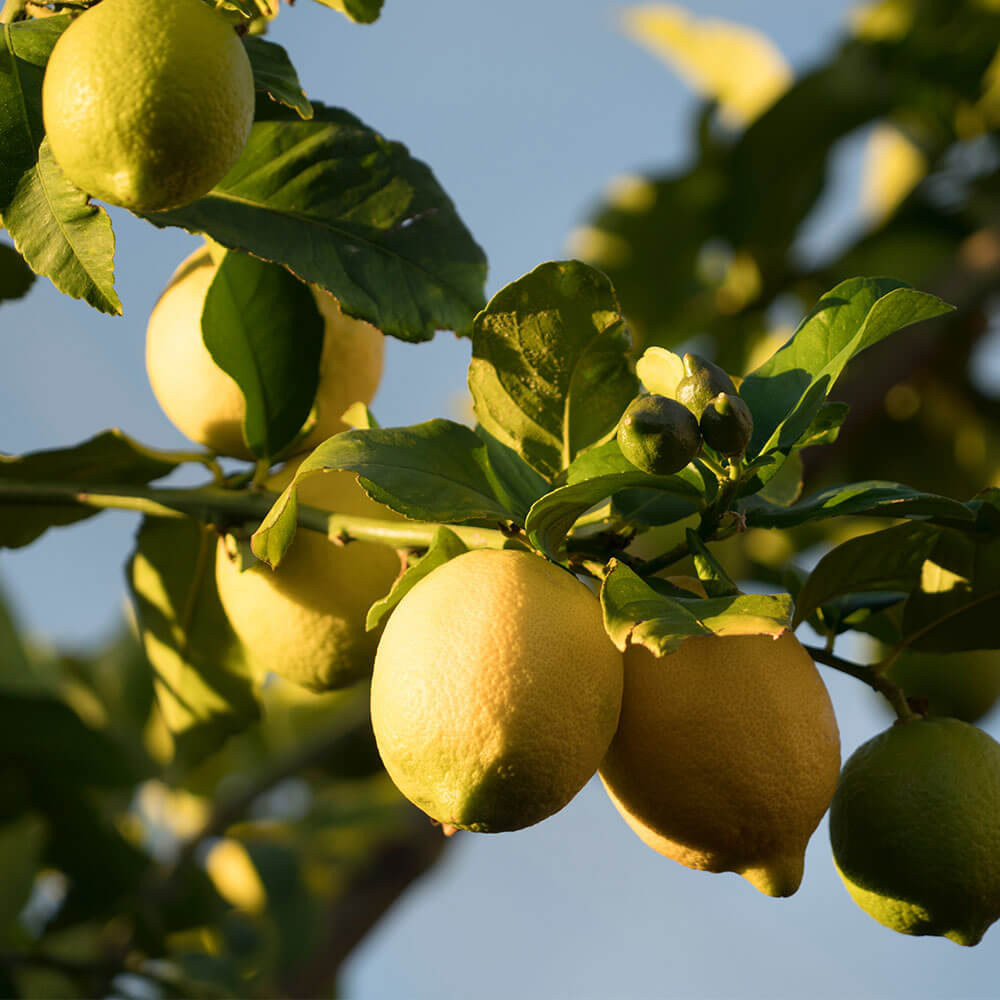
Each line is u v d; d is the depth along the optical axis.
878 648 1.43
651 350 1.23
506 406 1.27
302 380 1.33
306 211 1.32
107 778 1.65
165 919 1.74
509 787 1.18
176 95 1.21
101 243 1.25
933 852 1.22
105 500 1.33
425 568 1.23
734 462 1.22
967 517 1.22
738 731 1.20
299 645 1.31
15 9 1.27
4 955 1.58
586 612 1.20
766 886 1.22
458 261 1.34
